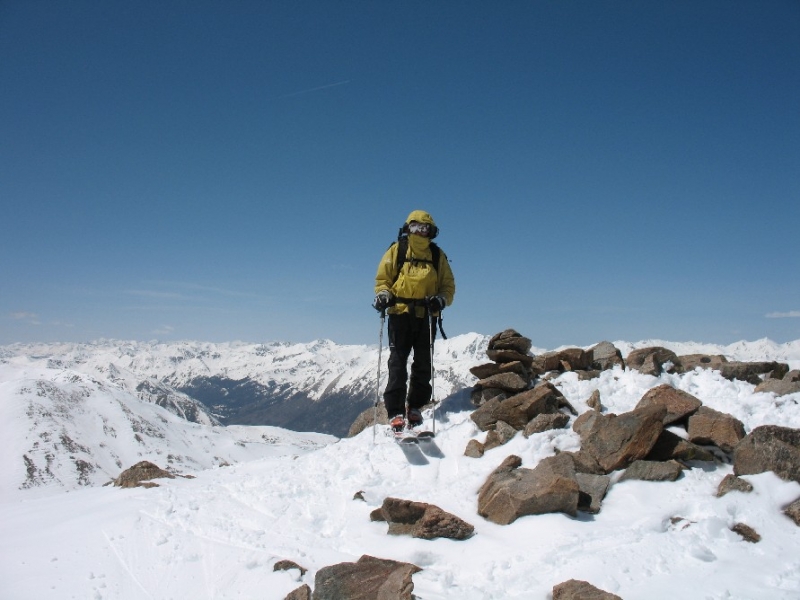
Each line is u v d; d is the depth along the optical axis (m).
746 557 3.99
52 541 5.32
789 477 4.51
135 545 5.04
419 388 5.96
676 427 5.39
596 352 6.89
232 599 4.28
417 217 5.75
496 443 5.58
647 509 4.55
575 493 4.59
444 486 5.23
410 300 5.73
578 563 4.04
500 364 6.45
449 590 4.03
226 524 5.18
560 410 5.87
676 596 3.70
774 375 6.06
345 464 5.78
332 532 4.91
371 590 4.00
